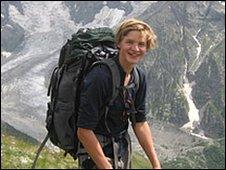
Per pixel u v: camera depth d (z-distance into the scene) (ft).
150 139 10.22
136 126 10.28
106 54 9.77
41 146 10.43
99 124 9.83
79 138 9.62
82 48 9.78
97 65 9.58
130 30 9.70
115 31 9.95
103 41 9.96
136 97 10.19
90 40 9.91
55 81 10.27
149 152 10.09
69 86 9.76
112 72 9.57
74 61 9.80
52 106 10.22
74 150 10.21
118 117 9.91
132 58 9.65
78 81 9.70
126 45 9.68
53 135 10.36
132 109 9.93
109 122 9.87
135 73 10.02
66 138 9.99
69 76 9.83
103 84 9.48
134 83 9.96
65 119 9.85
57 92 10.06
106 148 9.90
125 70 9.74
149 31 9.81
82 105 9.50
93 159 9.52
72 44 9.89
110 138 9.91
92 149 9.48
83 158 10.00
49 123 10.27
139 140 10.20
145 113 10.37
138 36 9.66
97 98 9.50
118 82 9.62
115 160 9.78
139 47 9.69
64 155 10.34
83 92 9.53
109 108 9.75
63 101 9.86
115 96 9.63
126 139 10.22
